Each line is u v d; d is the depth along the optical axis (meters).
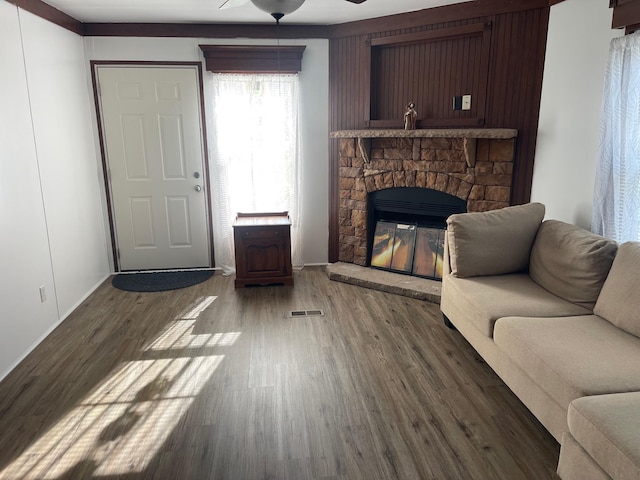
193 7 3.71
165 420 2.32
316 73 4.48
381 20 4.12
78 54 4.11
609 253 2.54
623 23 2.70
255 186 4.59
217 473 1.96
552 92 3.46
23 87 3.15
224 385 2.64
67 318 3.60
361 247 4.63
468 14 3.74
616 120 2.79
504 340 2.36
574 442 1.76
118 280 4.49
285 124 4.50
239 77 4.38
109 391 2.58
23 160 3.11
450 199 4.13
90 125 4.34
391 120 4.27
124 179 4.54
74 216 3.91
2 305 2.78
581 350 2.06
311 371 2.79
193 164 4.58
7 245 2.87
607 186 2.89
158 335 3.29
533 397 2.16
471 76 3.88
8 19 2.98
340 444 2.14
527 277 3.12
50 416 2.35
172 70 4.36
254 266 4.21
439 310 3.72
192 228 4.73
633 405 1.66
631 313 2.20
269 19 4.14
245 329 3.38
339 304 3.86
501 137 3.55
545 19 3.49
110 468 1.99
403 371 2.79
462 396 2.53
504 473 1.96
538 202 3.51
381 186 4.40
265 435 2.21
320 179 4.72
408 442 2.15
